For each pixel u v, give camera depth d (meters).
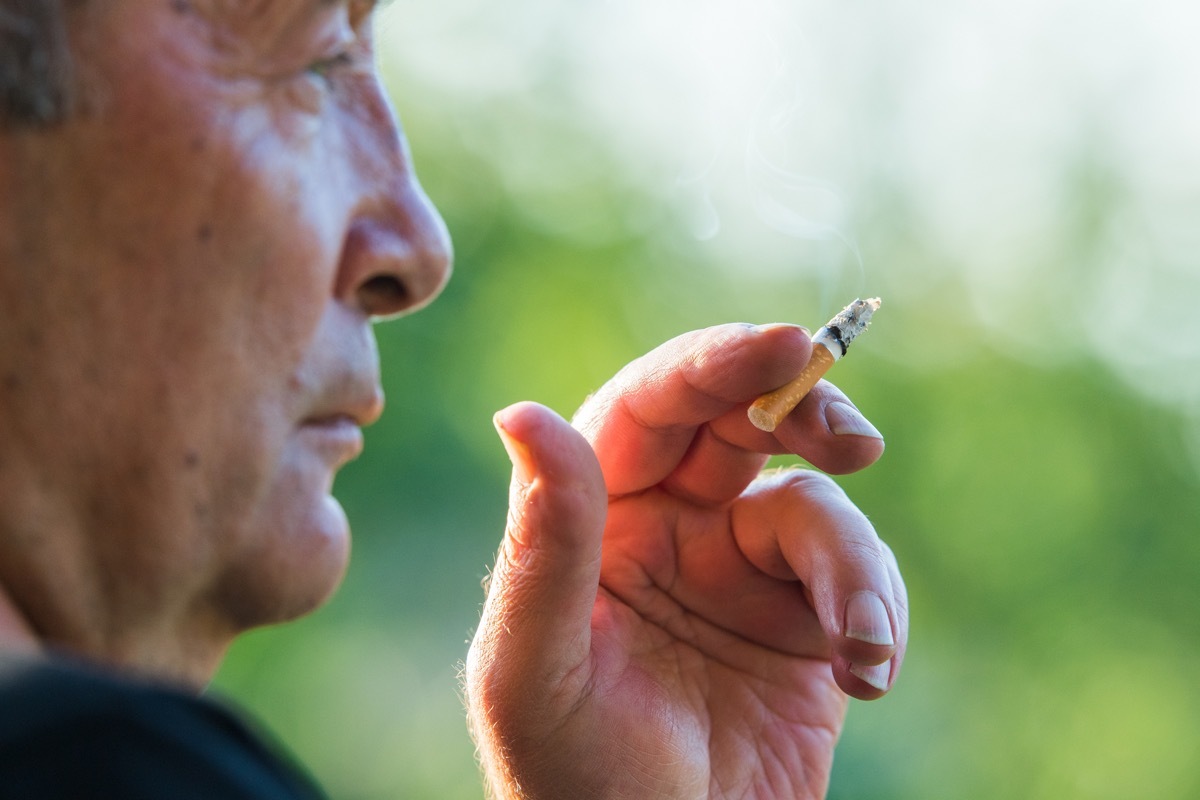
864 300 1.25
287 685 6.94
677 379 1.26
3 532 0.77
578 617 1.19
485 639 1.23
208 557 0.83
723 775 1.32
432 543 7.25
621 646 1.32
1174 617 9.56
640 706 1.27
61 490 0.78
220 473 0.82
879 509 9.45
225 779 0.61
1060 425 10.00
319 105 0.86
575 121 9.08
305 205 0.84
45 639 0.80
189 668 0.88
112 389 0.78
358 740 7.00
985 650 9.38
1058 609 9.44
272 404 0.84
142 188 0.77
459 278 8.46
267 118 0.83
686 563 1.37
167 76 0.78
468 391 7.71
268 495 0.85
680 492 1.37
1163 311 10.54
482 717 1.24
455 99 9.07
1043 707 9.24
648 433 1.31
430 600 7.20
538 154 9.07
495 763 1.25
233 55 0.81
